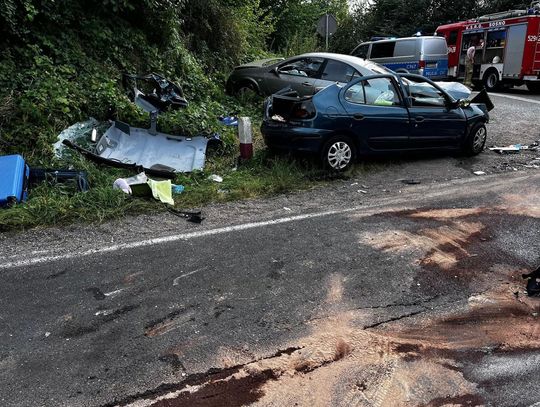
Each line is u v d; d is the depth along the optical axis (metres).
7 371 2.99
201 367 3.05
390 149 7.64
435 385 2.94
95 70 8.77
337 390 2.88
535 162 8.20
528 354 3.24
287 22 23.31
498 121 11.61
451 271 4.29
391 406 2.77
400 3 31.45
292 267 4.33
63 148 6.87
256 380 2.95
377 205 6.02
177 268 4.29
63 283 4.02
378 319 3.58
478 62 19.12
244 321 3.53
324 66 9.38
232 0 15.84
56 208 5.44
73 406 2.72
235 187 6.60
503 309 3.73
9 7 7.66
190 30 12.59
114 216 5.53
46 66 8.02
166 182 6.32
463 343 3.34
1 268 4.27
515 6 26.38
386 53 17.77
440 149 8.18
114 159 7.12
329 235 5.04
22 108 7.06
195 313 3.62
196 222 5.43
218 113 9.94
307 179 7.01
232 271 4.25
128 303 3.74
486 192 6.57
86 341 3.29
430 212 5.76
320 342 3.31
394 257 4.54
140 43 10.15
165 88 8.94
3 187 5.50
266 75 10.47
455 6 29.27
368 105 7.33
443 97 8.16
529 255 4.62
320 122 6.96
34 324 3.47
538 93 17.67
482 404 2.79
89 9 9.39
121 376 2.96
